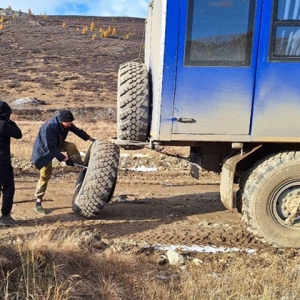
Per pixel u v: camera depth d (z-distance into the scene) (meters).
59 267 4.82
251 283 4.86
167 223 7.17
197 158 7.16
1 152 6.54
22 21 86.25
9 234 6.25
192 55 5.85
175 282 4.96
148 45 7.58
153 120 6.32
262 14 5.77
